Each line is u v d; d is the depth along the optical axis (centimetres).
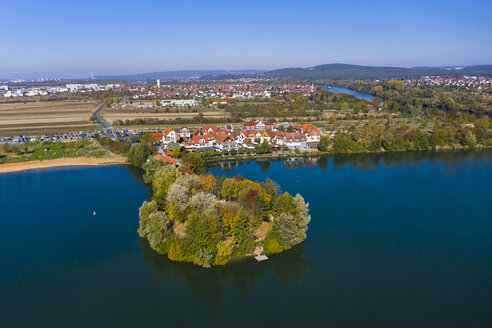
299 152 19288
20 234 9988
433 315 6594
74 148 19625
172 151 17688
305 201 12219
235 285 7594
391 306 6856
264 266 8206
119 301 7112
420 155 19250
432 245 9225
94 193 13250
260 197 9481
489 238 9619
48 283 7712
